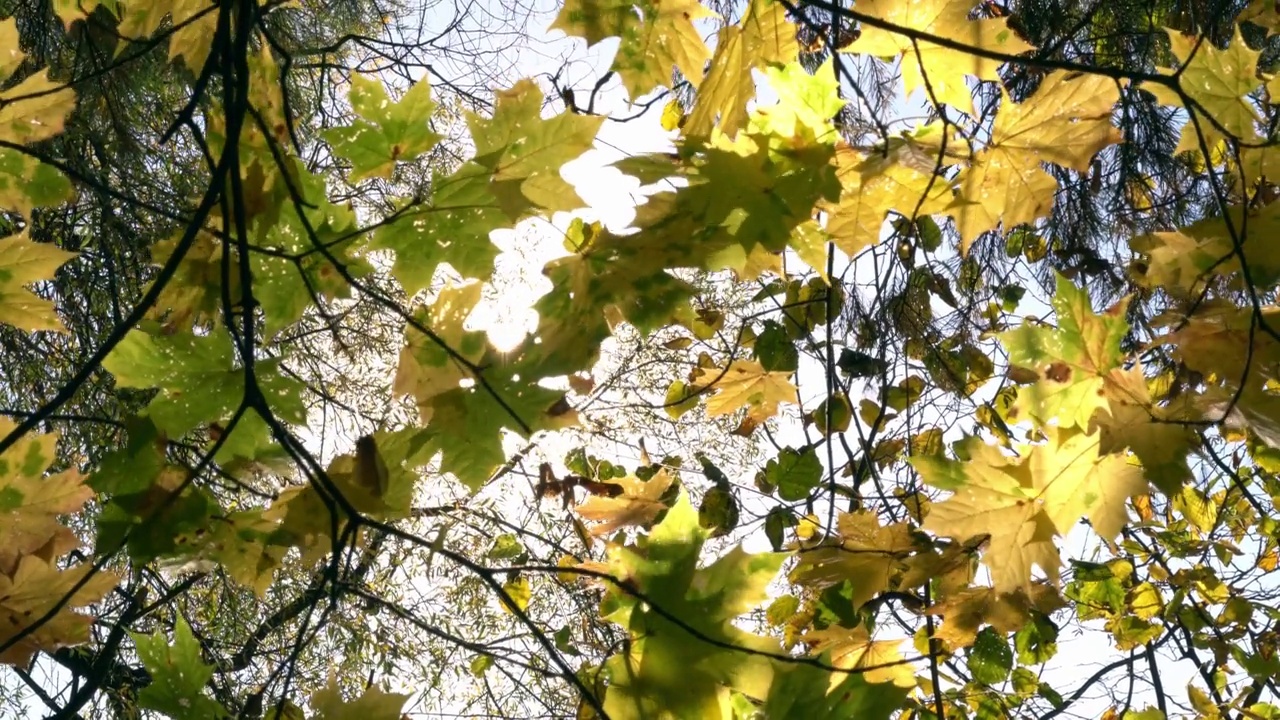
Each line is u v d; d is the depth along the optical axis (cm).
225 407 123
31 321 133
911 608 170
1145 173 251
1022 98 233
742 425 178
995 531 136
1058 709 225
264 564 126
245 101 114
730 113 131
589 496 151
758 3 128
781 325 204
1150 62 239
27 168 132
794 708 115
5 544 126
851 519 150
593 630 349
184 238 113
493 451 126
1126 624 220
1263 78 128
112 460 121
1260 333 127
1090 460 131
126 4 145
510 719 342
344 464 126
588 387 134
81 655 340
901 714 201
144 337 121
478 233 123
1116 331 127
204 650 347
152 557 123
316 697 116
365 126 119
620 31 135
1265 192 142
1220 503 238
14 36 131
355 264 125
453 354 119
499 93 118
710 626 116
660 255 121
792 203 117
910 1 121
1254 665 213
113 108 296
